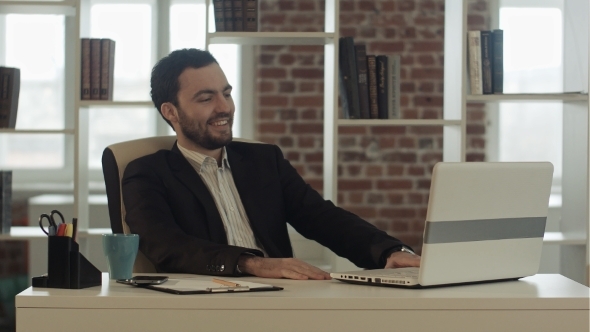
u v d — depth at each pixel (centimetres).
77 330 122
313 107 454
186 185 205
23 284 423
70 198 446
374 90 316
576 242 305
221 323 122
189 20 477
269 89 453
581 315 126
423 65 460
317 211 220
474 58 311
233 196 218
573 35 315
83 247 334
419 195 461
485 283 147
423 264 134
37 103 488
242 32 310
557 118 478
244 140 243
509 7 476
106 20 478
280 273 158
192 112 215
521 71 478
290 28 452
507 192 143
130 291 131
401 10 458
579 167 311
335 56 311
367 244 198
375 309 123
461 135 307
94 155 484
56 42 488
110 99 328
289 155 454
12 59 486
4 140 488
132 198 195
